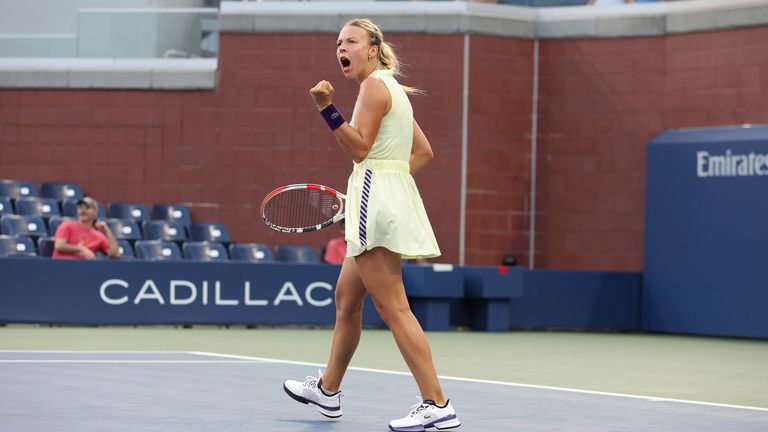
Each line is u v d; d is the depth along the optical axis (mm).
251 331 38750
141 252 42531
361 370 24641
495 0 50781
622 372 27000
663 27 48125
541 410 17938
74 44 50125
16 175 49750
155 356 27312
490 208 49031
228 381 21453
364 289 16031
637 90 48594
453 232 48562
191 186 49344
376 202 15219
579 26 49219
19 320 37531
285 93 49156
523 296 43812
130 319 38531
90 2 50656
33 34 50312
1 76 49750
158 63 49594
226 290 39531
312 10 49031
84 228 39625
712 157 44312
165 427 14969
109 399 18094
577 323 44906
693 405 19156
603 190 49000
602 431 15508
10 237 41438
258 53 49281
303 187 16688
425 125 48594
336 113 14859
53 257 39062
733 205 43656
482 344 35781
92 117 49625
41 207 45969
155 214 48406
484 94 48906
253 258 44594
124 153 49531
